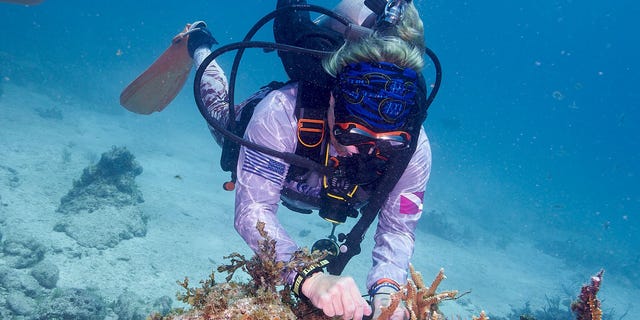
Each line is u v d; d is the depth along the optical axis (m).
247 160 2.25
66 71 31.78
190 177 16.34
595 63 105.88
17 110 18.89
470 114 99.44
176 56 4.55
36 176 12.10
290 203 2.82
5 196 10.27
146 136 21.77
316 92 2.21
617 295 17.20
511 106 114.50
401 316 1.97
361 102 1.97
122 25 85.50
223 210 13.55
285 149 2.23
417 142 2.30
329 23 2.80
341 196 2.33
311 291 1.69
